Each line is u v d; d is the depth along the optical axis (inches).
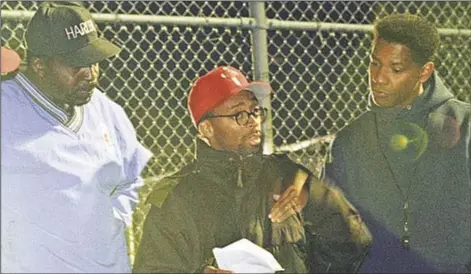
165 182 114.3
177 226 112.0
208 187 114.2
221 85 115.3
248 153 116.4
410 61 123.3
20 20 122.6
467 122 125.2
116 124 114.8
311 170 130.7
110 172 112.2
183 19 132.0
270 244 113.6
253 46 134.5
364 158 125.1
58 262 108.0
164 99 135.7
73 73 106.8
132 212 116.5
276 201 115.2
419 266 124.9
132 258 124.7
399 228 124.5
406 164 124.4
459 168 124.5
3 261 105.7
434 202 124.6
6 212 105.9
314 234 115.0
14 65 107.6
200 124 116.3
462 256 125.1
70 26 106.5
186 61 136.9
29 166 106.5
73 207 108.4
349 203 123.3
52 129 107.9
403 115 124.8
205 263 112.4
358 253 115.3
